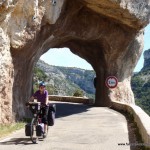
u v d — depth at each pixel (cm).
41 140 1066
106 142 1031
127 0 2452
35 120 1037
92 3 2395
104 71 3397
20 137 1130
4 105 1477
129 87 3556
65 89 18025
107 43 3105
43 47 2306
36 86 6116
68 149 905
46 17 1902
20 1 1534
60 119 1916
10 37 1557
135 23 2805
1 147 919
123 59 3375
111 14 2636
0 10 1278
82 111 2538
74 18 2620
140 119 1162
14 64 1636
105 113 2358
